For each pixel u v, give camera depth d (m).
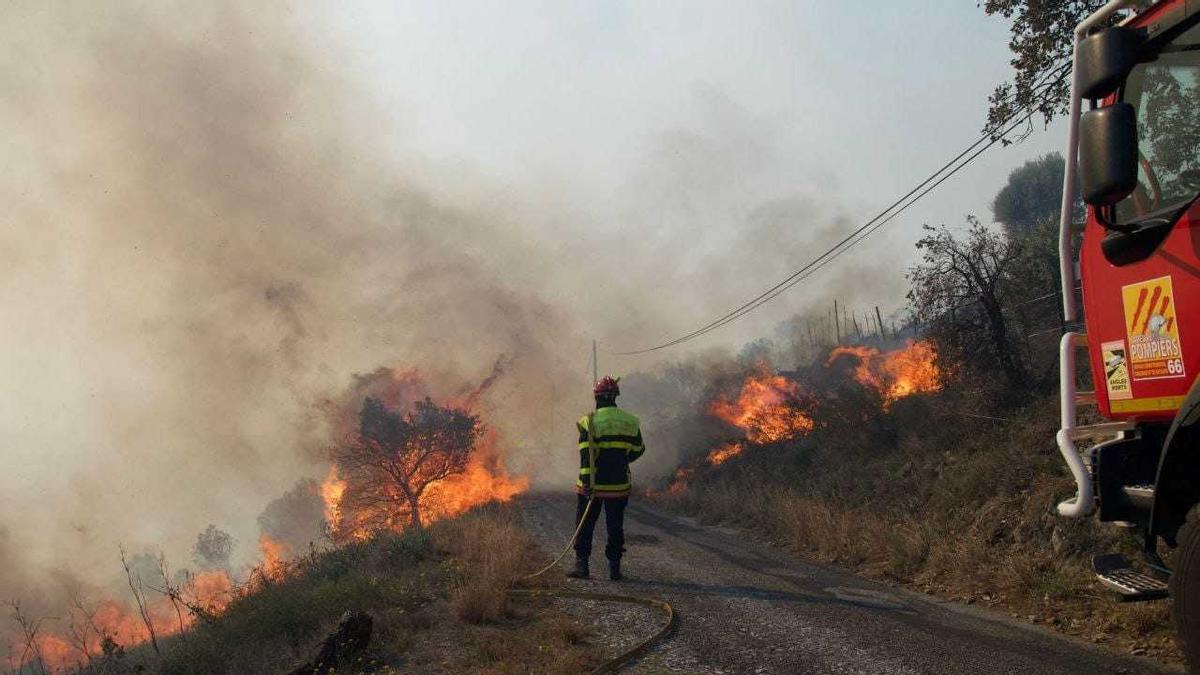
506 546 8.33
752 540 11.70
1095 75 3.29
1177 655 4.39
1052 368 11.94
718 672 4.53
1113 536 6.61
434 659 4.96
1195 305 3.22
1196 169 3.22
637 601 6.47
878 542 8.84
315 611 6.20
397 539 9.84
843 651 4.83
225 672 5.50
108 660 7.11
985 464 9.65
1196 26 3.21
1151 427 3.64
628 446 7.88
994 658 4.55
